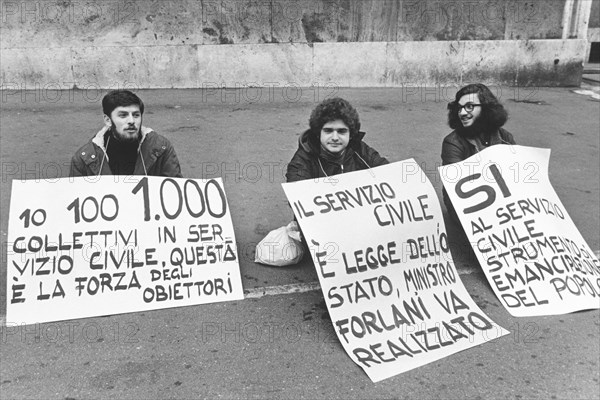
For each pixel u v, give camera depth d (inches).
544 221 148.7
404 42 361.1
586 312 133.8
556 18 380.8
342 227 130.0
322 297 138.3
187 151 239.1
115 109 142.1
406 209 136.2
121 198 138.3
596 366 115.2
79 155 145.3
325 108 138.1
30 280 128.5
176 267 136.0
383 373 111.7
